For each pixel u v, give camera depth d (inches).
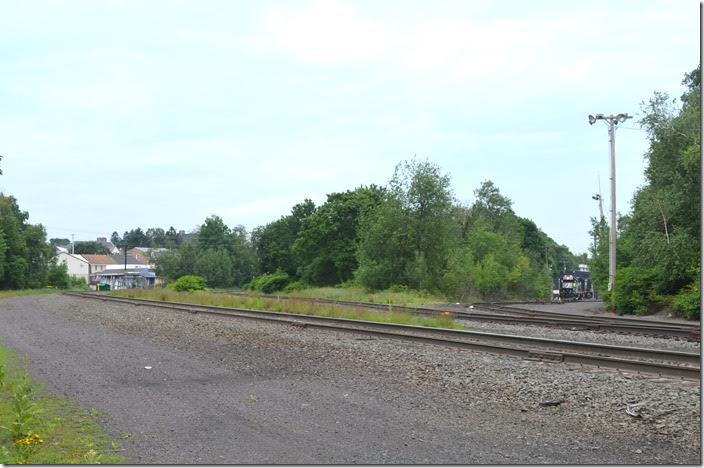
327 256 3201.3
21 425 297.9
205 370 497.4
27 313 1226.0
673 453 271.6
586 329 854.5
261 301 1355.8
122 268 7224.4
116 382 447.5
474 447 278.4
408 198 2321.6
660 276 1291.8
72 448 281.9
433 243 2304.4
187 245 5211.6
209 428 315.9
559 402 364.8
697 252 1251.8
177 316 1050.1
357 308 1099.3
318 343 650.8
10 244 3582.7
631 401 362.9
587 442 288.0
